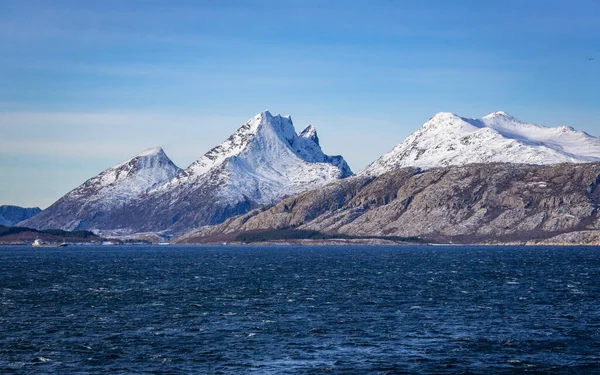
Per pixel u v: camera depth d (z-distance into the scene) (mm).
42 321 129250
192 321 129125
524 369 94312
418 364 96750
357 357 100438
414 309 143500
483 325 123688
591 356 100438
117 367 95812
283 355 101812
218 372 93375
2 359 99625
